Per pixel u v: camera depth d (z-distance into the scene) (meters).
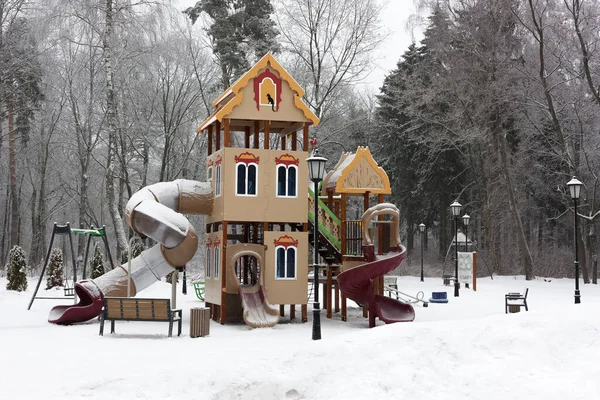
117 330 19.09
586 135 48.88
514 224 54.28
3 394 10.59
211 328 20.30
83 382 11.02
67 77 44.31
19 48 44.34
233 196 21.91
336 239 23.67
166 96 45.38
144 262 22.02
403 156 61.44
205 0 48.88
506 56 47.56
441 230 62.09
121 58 39.28
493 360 11.29
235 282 21.34
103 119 42.75
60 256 35.78
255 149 22.25
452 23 48.66
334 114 49.09
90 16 35.81
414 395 10.26
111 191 35.75
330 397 10.27
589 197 51.56
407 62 62.62
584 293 35.03
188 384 10.77
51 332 18.45
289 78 22.64
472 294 34.59
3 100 47.06
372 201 58.00
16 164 57.12
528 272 47.00
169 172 49.31
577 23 40.22
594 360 11.35
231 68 48.06
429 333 11.79
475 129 47.66
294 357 11.23
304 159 22.61
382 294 23.08
